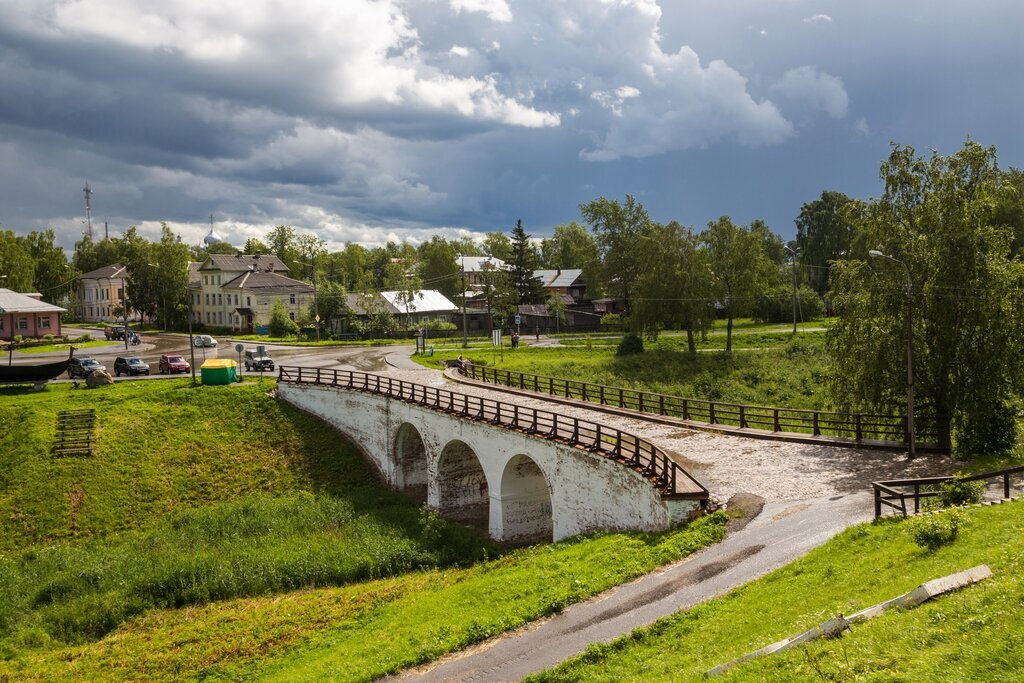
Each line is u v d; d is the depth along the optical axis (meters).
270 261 108.50
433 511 34.31
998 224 47.00
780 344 79.44
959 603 10.28
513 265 108.75
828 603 13.12
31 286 95.25
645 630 14.78
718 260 77.62
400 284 97.94
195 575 27.59
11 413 41.88
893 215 31.30
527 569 21.59
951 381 27.89
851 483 22.66
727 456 26.70
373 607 22.47
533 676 14.15
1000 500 17.25
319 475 41.00
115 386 48.88
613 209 98.25
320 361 62.75
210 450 41.44
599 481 24.64
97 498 35.56
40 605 26.00
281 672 18.61
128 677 19.81
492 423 31.05
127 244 128.62
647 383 61.34
